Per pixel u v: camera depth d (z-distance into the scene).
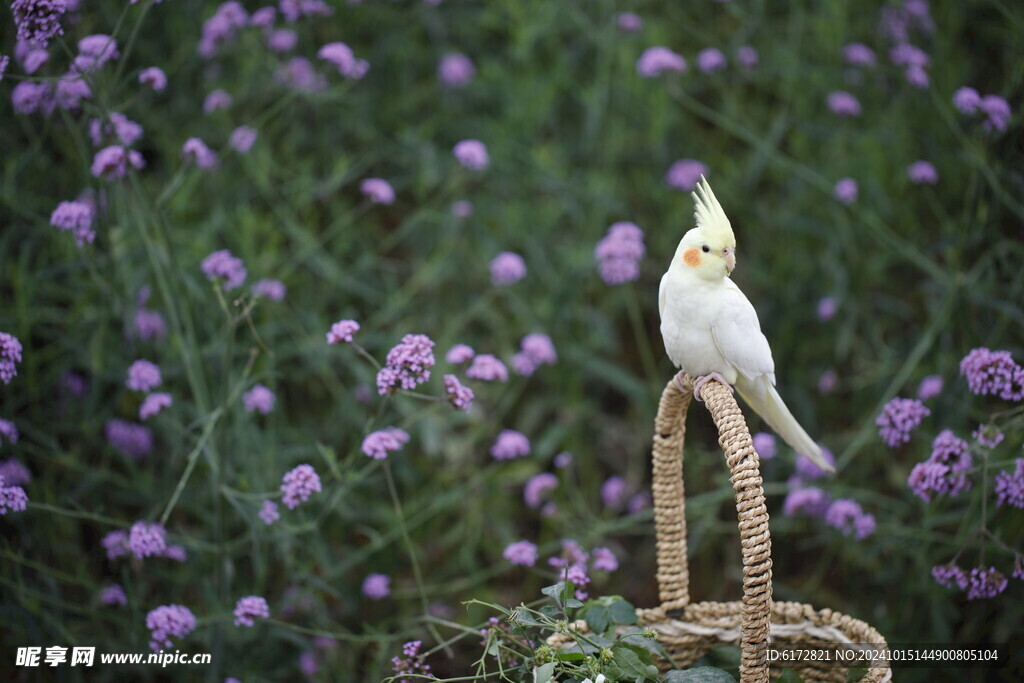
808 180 8.05
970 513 6.14
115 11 7.26
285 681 6.80
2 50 6.43
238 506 5.80
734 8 8.66
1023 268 6.62
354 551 7.42
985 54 9.20
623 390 7.98
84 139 6.55
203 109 8.59
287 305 8.09
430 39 9.56
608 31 8.55
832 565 7.67
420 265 8.66
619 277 7.14
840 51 8.87
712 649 5.05
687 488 8.09
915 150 8.74
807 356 8.51
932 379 6.76
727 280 4.70
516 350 8.41
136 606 6.21
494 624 4.87
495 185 8.78
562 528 7.49
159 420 6.57
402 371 5.32
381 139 8.91
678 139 9.12
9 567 6.32
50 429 6.62
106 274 6.55
